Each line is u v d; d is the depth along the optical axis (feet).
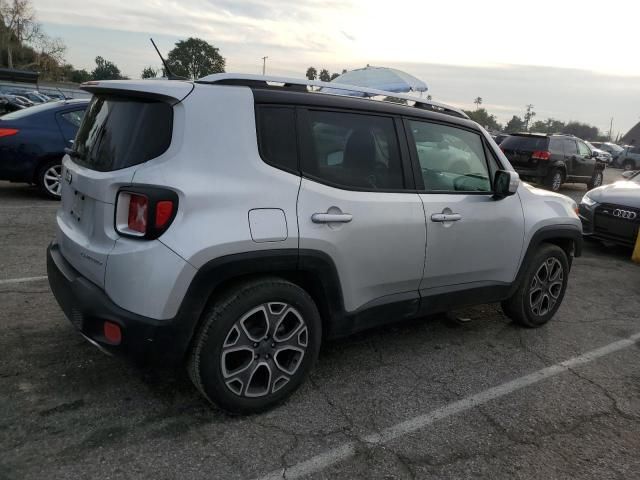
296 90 10.01
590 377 12.18
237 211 8.66
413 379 11.43
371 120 10.84
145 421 9.14
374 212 10.36
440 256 11.70
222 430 9.07
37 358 10.90
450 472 8.52
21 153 25.25
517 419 10.20
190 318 8.50
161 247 8.16
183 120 8.50
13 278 15.33
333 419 9.68
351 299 10.41
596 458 9.18
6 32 246.47
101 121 9.65
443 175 12.06
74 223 9.89
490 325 14.90
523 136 50.39
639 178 28.40
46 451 8.20
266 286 9.17
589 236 25.76
